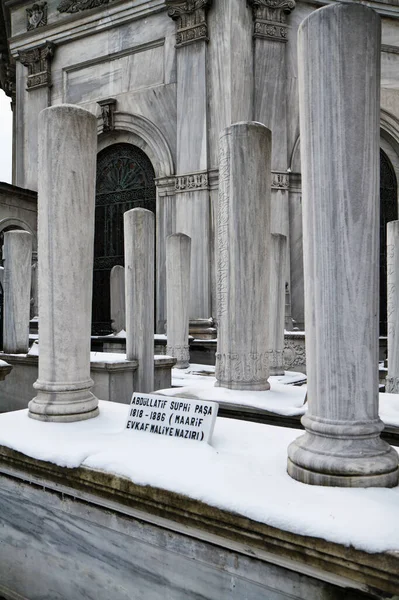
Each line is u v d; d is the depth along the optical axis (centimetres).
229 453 299
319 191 263
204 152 1549
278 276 812
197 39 1568
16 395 800
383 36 1719
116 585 276
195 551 246
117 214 1842
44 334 389
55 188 378
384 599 197
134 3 1727
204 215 1539
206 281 1523
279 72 1566
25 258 836
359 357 258
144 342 726
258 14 1555
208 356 1403
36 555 315
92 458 287
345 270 257
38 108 1930
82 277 388
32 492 316
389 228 666
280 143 1555
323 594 212
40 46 1922
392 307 662
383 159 1748
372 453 252
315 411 269
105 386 691
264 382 570
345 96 257
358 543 197
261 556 224
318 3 1636
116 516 276
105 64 1819
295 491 241
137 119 1719
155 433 335
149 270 734
